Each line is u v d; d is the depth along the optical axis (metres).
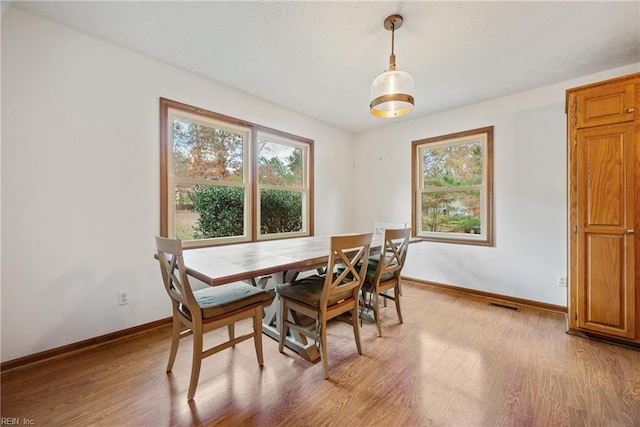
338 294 1.81
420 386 1.58
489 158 3.11
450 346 2.04
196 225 2.68
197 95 2.59
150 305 2.31
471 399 1.47
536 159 2.83
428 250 3.63
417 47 2.12
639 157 1.92
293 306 1.90
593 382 1.60
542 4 1.67
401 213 3.95
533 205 2.85
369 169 4.30
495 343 2.08
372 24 1.86
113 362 1.82
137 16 1.80
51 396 1.49
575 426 1.29
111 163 2.11
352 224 4.46
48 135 1.84
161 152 2.37
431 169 3.69
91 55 2.01
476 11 1.73
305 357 1.86
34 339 1.81
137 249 2.24
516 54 2.21
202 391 1.53
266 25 1.88
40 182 1.82
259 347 1.76
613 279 2.03
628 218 1.97
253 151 3.09
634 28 1.88
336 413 1.37
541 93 2.79
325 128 4.00
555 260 2.73
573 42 2.05
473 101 3.15
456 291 3.38
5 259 1.71
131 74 2.20
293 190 3.65
